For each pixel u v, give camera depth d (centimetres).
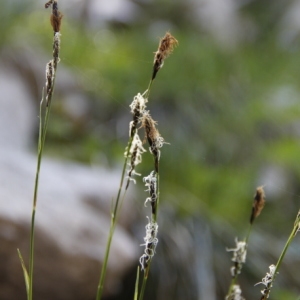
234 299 171
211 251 484
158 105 646
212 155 623
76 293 370
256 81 750
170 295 451
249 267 480
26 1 683
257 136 667
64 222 375
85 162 564
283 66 795
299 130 688
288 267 496
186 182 555
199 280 462
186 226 495
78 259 365
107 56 688
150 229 156
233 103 695
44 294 363
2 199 357
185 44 743
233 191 562
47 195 394
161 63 152
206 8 925
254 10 956
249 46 884
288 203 604
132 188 491
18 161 436
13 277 352
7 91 581
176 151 582
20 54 642
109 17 806
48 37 684
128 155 156
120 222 441
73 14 806
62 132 590
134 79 671
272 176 619
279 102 707
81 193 428
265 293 160
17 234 349
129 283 439
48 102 160
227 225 514
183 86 669
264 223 554
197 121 640
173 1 893
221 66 734
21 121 562
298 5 936
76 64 681
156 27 823
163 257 464
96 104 652
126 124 631
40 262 355
